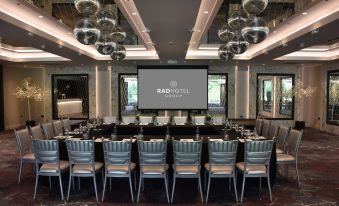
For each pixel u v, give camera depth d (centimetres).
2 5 476
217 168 450
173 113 1259
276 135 636
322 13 530
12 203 445
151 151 438
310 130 1209
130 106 1343
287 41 666
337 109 1134
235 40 534
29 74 1331
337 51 973
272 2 637
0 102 1205
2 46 959
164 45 744
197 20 551
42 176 524
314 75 1268
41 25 618
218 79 1323
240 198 461
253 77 1277
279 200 455
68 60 1053
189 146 434
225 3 678
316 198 464
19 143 544
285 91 1388
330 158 731
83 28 420
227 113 1282
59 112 1371
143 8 432
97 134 606
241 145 502
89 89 1296
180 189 504
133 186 513
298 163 682
